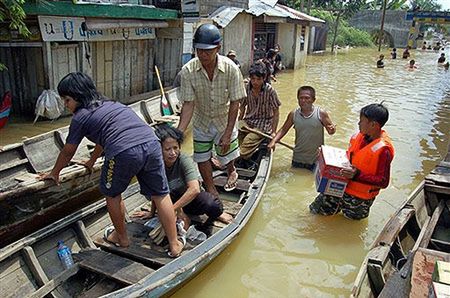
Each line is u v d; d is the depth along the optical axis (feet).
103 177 11.04
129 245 12.36
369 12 135.64
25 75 27.45
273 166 21.08
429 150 25.57
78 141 11.48
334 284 12.61
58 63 27.14
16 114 28.35
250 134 19.88
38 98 26.07
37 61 26.76
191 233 13.01
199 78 13.99
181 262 11.22
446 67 72.23
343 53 103.35
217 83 13.97
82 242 12.72
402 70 68.80
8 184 14.35
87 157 17.07
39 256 11.77
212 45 12.93
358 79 56.03
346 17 135.03
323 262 13.64
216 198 14.06
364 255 14.07
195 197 12.60
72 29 26.71
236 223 13.69
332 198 15.89
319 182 15.51
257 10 53.36
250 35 54.19
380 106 14.34
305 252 14.12
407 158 23.89
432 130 30.22
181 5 36.01
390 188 19.44
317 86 48.60
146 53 36.32
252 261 13.60
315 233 15.24
